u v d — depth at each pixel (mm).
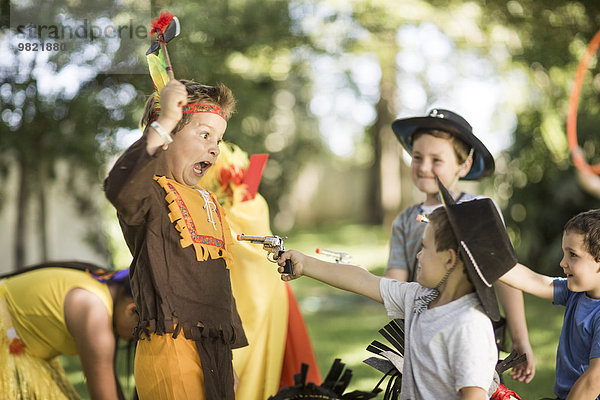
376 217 21359
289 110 15477
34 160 6879
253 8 8008
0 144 6613
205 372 2385
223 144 3574
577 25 7922
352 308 8148
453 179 3262
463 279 2125
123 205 2207
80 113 6617
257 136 9680
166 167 2496
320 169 22719
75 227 8320
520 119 9586
